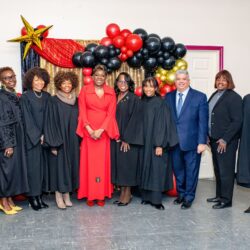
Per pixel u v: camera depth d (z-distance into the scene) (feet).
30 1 17.99
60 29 18.37
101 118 14.43
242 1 20.24
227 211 14.12
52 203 15.30
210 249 10.62
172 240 11.26
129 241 11.16
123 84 14.61
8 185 13.51
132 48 15.80
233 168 14.33
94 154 14.48
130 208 14.53
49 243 11.01
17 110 13.66
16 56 18.01
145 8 19.20
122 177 14.58
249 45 20.51
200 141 14.14
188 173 14.52
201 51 20.22
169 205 14.93
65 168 14.15
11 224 12.66
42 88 14.37
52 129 13.98
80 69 18.01
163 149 14.30
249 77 20.65
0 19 17.75
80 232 11.89
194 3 19.74
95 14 18.67
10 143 13.28
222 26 20.15
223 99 14.11
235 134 13.99
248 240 11.29
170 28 19.57
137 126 14.40
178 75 14.21
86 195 14.76
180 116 14.29
